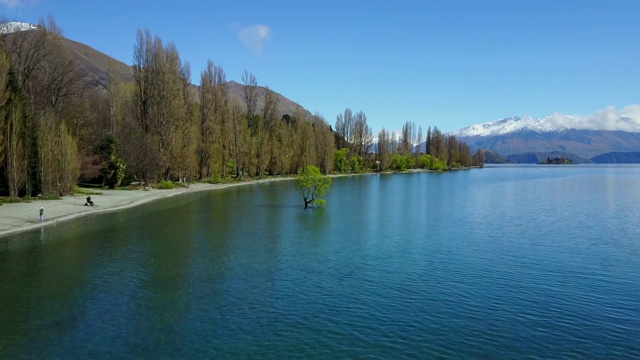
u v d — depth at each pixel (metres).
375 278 27.75
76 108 82.00
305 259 32.31
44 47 71.19
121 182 81.50
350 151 174.00
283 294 24.62
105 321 20.69
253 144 118.19
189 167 93.06
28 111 60.06
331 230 44.16
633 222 50.59
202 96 101.38
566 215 56.25
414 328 20.31
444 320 21.23
